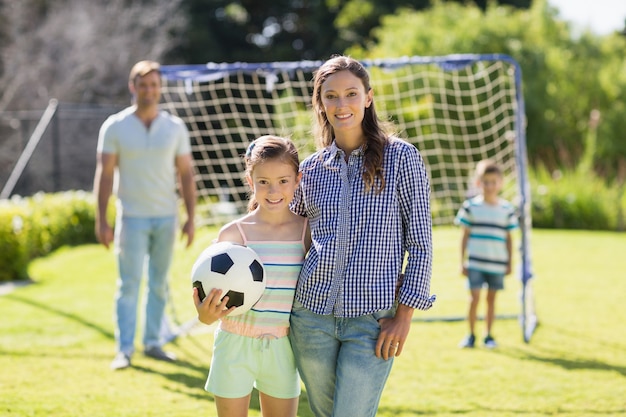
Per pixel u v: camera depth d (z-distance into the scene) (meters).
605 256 10.57
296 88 16.27
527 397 4.44
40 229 10.77
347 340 2.77
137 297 5.23
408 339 6.06
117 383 4.74
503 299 7.83
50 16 19.92
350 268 2.76
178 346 5.80
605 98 17.88
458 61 5.96
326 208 2.82
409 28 18.92
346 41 25.31
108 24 20.16
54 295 7.95
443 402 4.36
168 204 5.20
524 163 5.91
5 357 5.38
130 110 5.20
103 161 5.09
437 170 13.57
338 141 2.92
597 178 15.89
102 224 5.12
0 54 19.94
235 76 17.30
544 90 17.59
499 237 5.79
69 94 19.58
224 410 2.95
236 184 13.55
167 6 21.27
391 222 2.79
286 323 2.95
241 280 2.87
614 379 4.81
